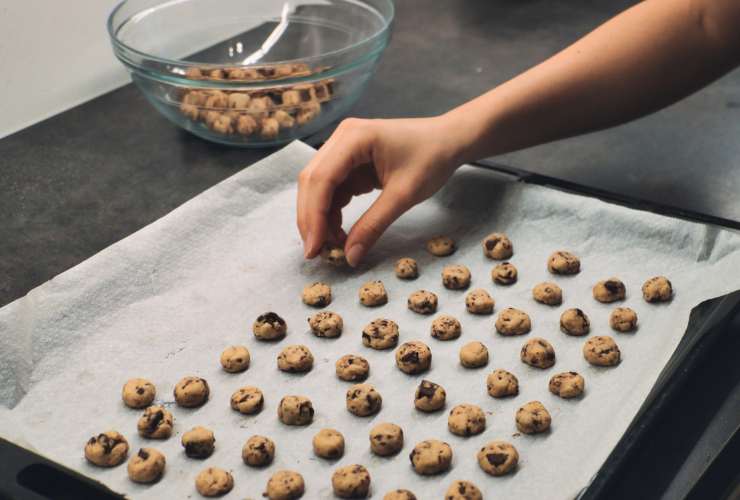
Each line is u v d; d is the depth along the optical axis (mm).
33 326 1051
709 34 1283
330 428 969
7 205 1351
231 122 1444
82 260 1220
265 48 1702
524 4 1984
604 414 958
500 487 884
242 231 1255
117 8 1544
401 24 1907
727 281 1084
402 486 897
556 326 1103
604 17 1894
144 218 1311
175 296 1147
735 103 1558
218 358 1067
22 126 1593
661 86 1295
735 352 993
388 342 1082
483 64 1718
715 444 883
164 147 1500
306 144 1396
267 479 913
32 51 1574
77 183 1405
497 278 1173
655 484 848
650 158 1400
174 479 914
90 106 1653
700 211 1257
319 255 1224
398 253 1250
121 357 1058
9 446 891
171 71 1390
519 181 1297
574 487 825
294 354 1049
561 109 1280
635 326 1081
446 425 970
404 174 1198
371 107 1578
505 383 998
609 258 1188
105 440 922
